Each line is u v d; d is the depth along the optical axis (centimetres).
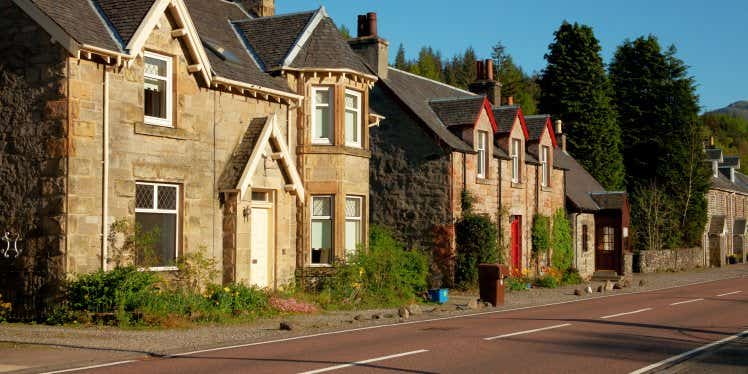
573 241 4353
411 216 3322
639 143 6575
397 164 3359
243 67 2469
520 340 1591
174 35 2127
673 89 6550
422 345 1516
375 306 2511
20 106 1914
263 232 2417
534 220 3956
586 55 6259
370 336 1692
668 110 6494
